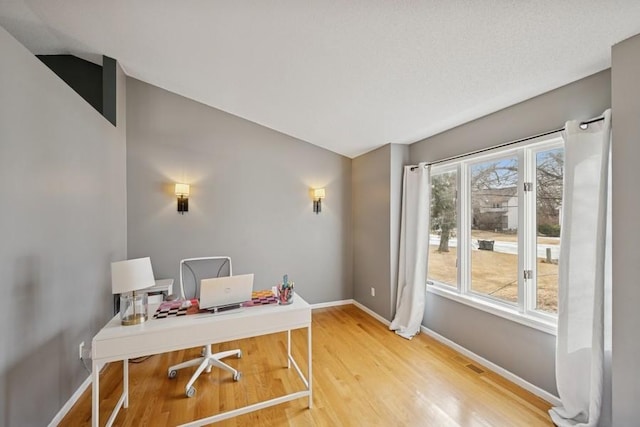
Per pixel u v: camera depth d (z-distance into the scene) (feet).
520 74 6.17
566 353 6.07
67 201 6.56
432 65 6.32
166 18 6.67
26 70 5.18
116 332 5.25
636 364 4.76
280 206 13.07
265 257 12.80
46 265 5.79
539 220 7.37
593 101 6.00
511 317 7.54
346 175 14.35
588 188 5.84
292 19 5.79
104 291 8.56
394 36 5.66
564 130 6.22
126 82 10.74
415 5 4.80
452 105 7.93
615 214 5.05
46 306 5.80
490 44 5.36
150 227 11.03
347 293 14.43
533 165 7.48
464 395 6.99
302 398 6.90
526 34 4.97
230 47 7.34
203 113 11.80
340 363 8.56
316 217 13.76
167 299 9.59
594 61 5.57
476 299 8.82
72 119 6.76
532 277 7.47
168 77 10.16
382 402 6.74
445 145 10.00
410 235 10.93
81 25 7.63
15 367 4.94
